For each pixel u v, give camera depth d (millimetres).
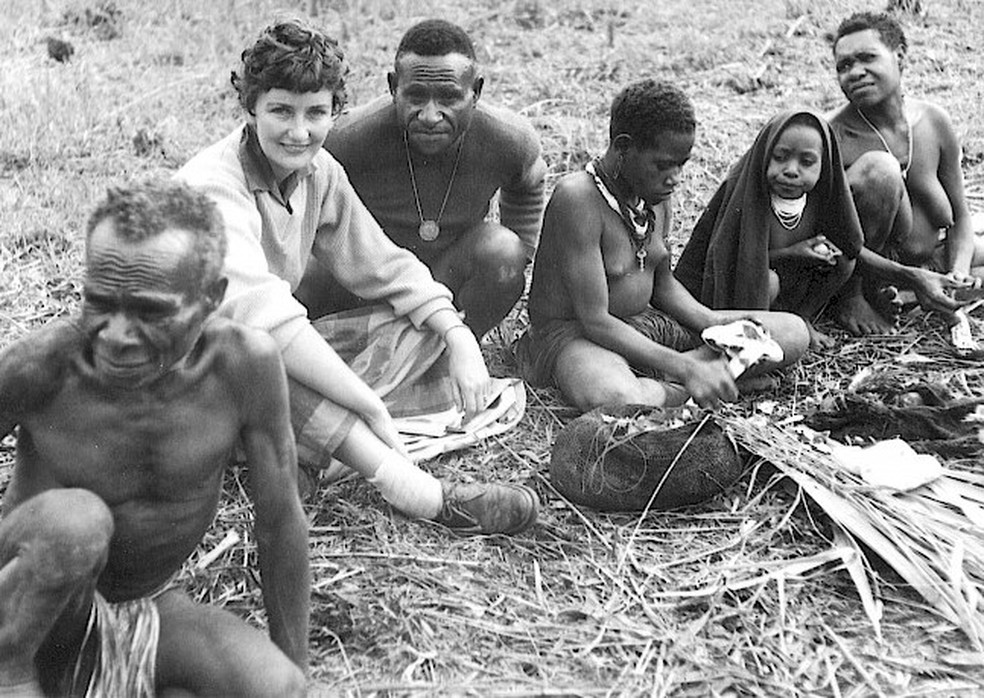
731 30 7648
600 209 4188
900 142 4992
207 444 2594
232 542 3426
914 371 4578
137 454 2557
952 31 7695
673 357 4176
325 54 3430
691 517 3709
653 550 3561
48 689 2580
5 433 2578
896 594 3391
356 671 3043
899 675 3096
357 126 4207
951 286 4816
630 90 4078
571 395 4230
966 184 6016
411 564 3443
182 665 2543
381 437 3496
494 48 7500
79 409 2523
